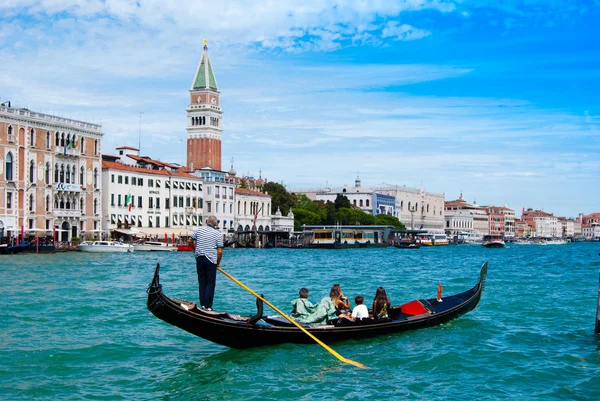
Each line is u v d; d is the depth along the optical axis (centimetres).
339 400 1541
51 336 2164
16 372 1738
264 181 17512
